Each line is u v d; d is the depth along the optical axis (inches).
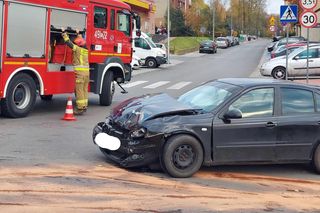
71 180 256.5
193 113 284.8
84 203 222.2
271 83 303.9
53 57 487.5
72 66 500.4
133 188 250.4
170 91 765.3
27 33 446.6
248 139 288.0
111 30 564.7
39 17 457.4
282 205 239.3
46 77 472.4
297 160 299.7
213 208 227.0
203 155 282.0
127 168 288.5
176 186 260.1
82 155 316.8
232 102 290.0
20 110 454.6
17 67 441.4
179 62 1579.7
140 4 2094.0
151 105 294.5
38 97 621.0
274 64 954.7
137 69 1252.5
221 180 280.5
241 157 288.2
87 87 497.0
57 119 459.2
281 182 285.3
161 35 2650.1
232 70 1230.3
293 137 296.7
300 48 964.6
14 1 429.1
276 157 295.1
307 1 668.1
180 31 3245.6
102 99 568.4
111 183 256.2
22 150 322.0
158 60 1318.9
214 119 282.7
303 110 302.2
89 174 270.5
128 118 285.7
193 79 987.3
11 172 265.1
